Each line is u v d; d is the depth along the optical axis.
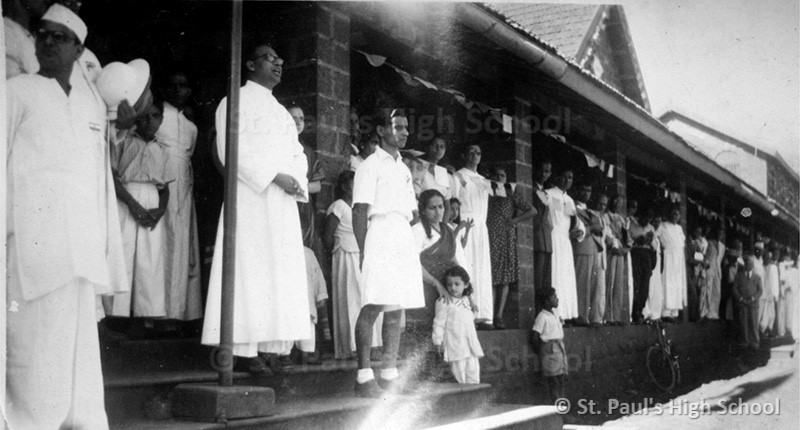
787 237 19.39
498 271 8.83
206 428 4.03
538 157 11.43
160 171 5.44
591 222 11.09
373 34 7.38
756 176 15.23
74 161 3.96
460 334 7.34
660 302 13.19
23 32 4.21
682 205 14.34
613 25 15.27
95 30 6.65
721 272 16.67
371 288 5.62
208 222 6.33
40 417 3.71
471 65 8.50
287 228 5.14
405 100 8.84
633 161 13.03
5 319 3.59
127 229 5.23
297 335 5.04
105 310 5.12
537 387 9.17
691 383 13.37
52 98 3.94
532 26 15.04
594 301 11.07
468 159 8.59
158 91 6.38
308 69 6.51
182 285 5.66
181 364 5.36
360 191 5.72
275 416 4.45
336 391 5.73
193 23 6.73
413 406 5.67
